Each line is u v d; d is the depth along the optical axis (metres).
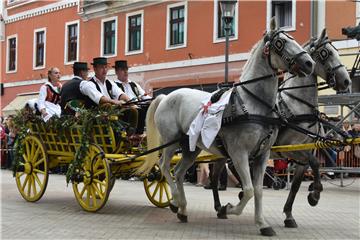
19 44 32.19
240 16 21.62
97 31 27.36
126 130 8.82
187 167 8.20
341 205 10.49
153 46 24.91
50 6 30.05
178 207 8.24
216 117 7.14
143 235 6.93
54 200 10.37
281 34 6.96
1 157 19.80
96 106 9.36
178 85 23.86
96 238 6.71
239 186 13.88
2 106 33.12
